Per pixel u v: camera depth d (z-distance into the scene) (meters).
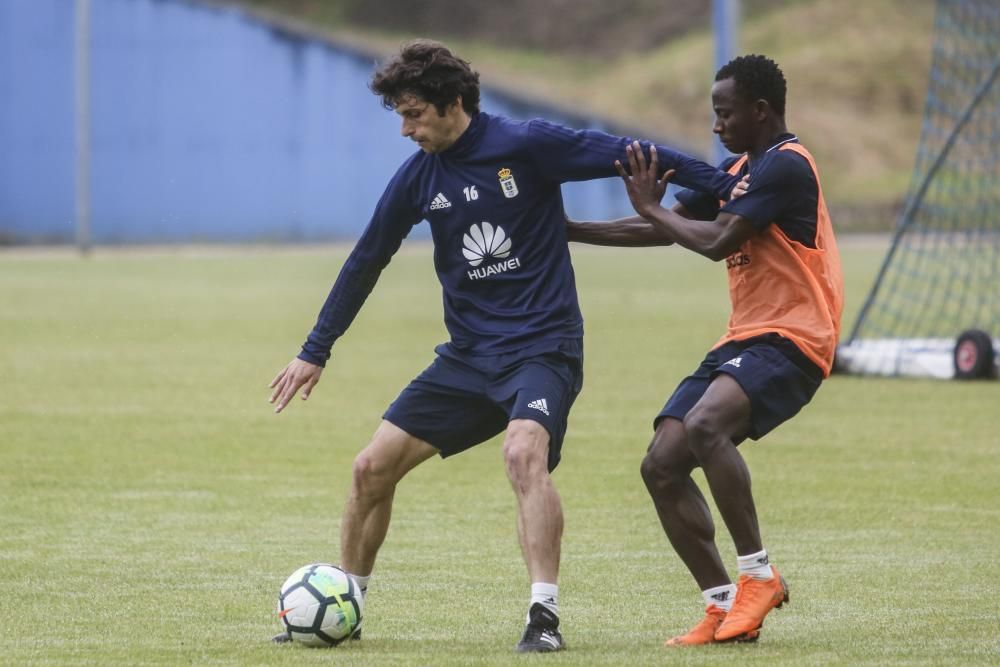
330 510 30.59
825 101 190.75
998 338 66.88
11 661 18.88
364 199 174.25
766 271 20.25
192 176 170.88
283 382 21.11
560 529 19.22
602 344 65.00
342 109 172.88
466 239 20.33
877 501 31.77
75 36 168.88
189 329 70.94
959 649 19.34
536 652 18.97
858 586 23.81
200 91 170.88
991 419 44.00
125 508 30.72
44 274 112.69
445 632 20.69
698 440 19.42
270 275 112.06
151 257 138.88
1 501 31.33
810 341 19.91
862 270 111.44
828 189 176.62
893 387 51.81
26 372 54.28
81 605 22.34
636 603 22.77
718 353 20.42
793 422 43.56
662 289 99.06
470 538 27.88
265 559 25.92
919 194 58.94
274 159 172.25
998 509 30.88
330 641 19.56
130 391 49.47
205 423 42.75
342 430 41.72
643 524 29.36
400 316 79.12
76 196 169.38
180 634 20.45
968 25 74.31
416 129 20.00
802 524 29.36
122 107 169.75
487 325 20.31
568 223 22.16
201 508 30.73
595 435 41.03
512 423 19.47
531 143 20.06
